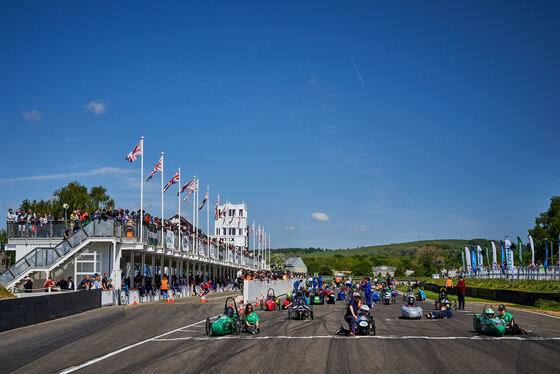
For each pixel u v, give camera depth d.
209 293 60.09
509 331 20.47
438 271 161.00
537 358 15.02
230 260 70.88
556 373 12.95
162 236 44.62
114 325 24.52
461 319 27.33
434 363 14.28
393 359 14.93
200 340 19.23
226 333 20.70
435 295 63.84
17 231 41.62
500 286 57.09
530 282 50.38
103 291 35.00
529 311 32.44
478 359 14.88
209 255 59.41
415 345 17.64
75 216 40.78
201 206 62.50
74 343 18.73
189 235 52.09
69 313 28.58
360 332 20.50
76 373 13.52
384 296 44.59
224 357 15.48
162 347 17.56
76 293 29.88
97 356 15.93
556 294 34.56
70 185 68.75
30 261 36.56
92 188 70.50
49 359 15.57
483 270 77.88
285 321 26.66
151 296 43.84
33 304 24.52
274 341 18.83
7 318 22.16
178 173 48.28
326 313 31.98
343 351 16.41
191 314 30.19
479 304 40.91
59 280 37.19
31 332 21.64
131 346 17.84
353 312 20.58
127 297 38.50
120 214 39.59
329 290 42.72
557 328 22.77
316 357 15.34
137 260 54.78
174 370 13.67
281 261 165.62
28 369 14.16
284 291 64.19
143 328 23.27
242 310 33.44
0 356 16.12
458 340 18.88
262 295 46.72
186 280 56.16
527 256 98.88
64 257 37.03
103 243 38.31
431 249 172.62
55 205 67.19
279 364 14.28
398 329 22.55
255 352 16.33
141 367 14.12
